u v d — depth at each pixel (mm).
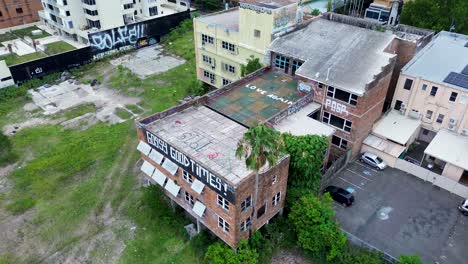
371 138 43562
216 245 31250
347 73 39500
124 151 47375
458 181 39312
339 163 40594
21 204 39438
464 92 40094
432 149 40281
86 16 77875
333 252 30656
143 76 67062
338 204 37469
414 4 64500
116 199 39844
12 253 34250
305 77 40812
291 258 32594
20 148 48156
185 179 32781
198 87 59844
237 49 51750
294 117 39406
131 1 81688
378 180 40500
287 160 31719
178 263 32594
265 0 49750
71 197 40344
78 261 33375
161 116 37062
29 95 60562
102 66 71500
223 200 28938
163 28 83000
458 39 51688
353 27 45750
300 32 47125
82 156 46312
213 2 99375
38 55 73375
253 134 26062
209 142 33625
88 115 55406
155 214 37156
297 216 32531
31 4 89000
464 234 34125
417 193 38781
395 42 44281
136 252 33844
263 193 30625
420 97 43812
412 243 33188
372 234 34094
